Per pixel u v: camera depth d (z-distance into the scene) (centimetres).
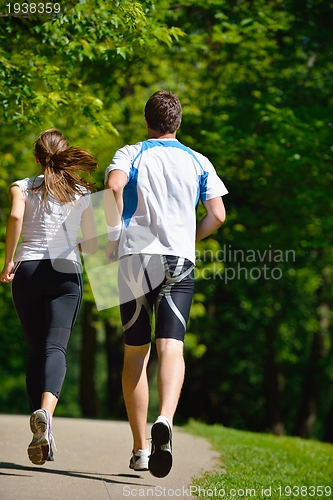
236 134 2498
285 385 4622
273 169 2419
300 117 2386
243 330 4212
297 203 2488
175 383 746
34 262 823
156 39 1617
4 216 3009
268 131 2572
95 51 1551
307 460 1420
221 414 4491
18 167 2912
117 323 2867
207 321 3944
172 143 805
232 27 2261
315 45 2522
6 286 3328
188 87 2870
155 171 784
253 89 2753
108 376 3956
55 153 847
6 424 1457
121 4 1312
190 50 2394
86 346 3709
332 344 4416
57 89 1530
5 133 2612
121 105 2892
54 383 788
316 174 2392
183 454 1153
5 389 5922
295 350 4516
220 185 819
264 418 4241
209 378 4372
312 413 4222
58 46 1519
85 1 1398
